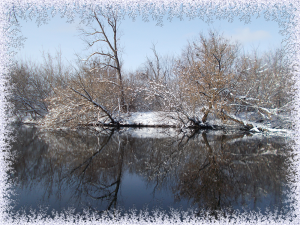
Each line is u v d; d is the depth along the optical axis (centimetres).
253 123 1563
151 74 2834
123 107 1939
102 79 1778
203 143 1061
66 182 539
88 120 1594
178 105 1548
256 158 780
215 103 1451
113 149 918
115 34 1986
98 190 489
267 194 458
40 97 1902
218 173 616
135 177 584
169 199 438
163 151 896
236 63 1694
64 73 1988
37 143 1020
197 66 1480
